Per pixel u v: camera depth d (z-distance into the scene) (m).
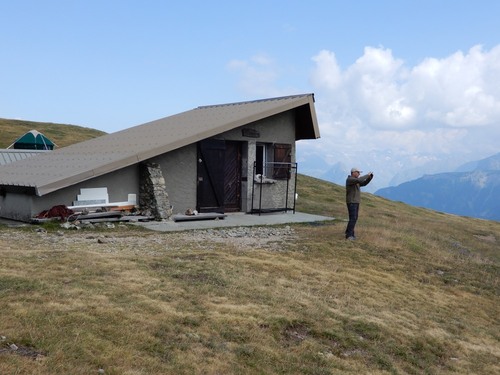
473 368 6.93
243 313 6.79
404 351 6.88
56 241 11.23
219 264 9.26
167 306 6.56
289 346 6.23
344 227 15.87
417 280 11.05
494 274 12.73
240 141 18.12
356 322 7.36
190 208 16.67
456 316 9.14
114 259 8.73
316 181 39.66
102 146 18.42
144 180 15.62
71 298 6.27
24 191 14.09
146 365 4.95
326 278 9.62
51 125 60.03
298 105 18.86
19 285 6.54
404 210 34.97
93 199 14.78
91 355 4.87
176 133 17.23
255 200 18.53
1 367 4.29
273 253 11.03
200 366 5.18
